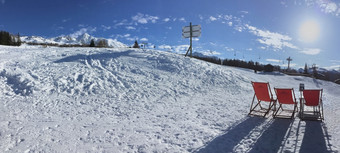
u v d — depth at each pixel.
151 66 14.19
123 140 4.64
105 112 6.88
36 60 13.15
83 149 4.16
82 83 9.83
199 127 5.59
